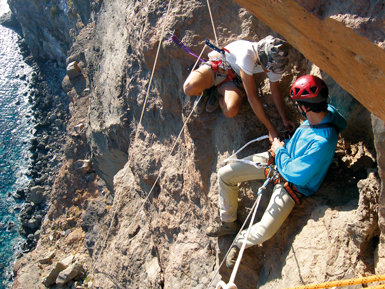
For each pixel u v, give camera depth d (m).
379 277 2.88
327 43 2.83
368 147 4.59
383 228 3.69
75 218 16.77
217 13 6.59
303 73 5.32
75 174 17.16
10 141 22.84
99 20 13.09
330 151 4.10
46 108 23.92
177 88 7.51
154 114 8.49
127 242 9.80
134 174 9.50
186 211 7.45
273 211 4.49
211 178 6.11
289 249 4.64
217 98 5.70
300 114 5.21
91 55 13.42
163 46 7.06
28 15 24.16
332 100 4.88
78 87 18.89
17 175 21.52
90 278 14.47
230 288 3.64
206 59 6.69
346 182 4.60
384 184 3.55
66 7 21.23
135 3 8.88
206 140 6.21
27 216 19.55
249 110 5.64
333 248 4.14
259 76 5.66
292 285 4.34
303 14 2.83
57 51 24.42
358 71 2.74
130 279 9.40
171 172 7.74
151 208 8.85
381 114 2.91
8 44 27.88
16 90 25.17
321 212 4.50
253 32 6.14
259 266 5.15
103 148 13.03
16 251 18.59
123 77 10.80
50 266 15.82
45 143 22.25
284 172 4.29
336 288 3.93
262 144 5.39
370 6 2.39
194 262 6.87
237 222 5.40
